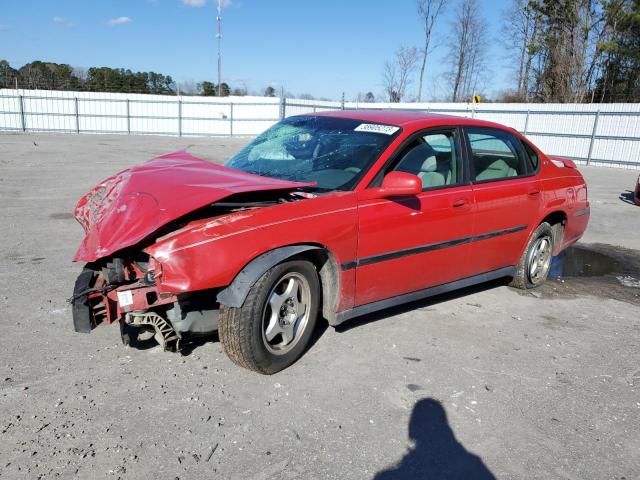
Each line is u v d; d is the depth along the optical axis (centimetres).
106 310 323
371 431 288
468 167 451
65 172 1332
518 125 2698
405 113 465
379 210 374
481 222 454
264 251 315
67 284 496
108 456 256
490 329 438
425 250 411
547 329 447
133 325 323
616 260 705
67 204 905
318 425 290
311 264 346
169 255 290
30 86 3850
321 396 319
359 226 362
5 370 332
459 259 446
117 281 313
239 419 291
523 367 374
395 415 304
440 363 371
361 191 369
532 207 508
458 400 325
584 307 509
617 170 2239
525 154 520
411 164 408
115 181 391
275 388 325
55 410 291
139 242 302
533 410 319
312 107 3388
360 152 397
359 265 369
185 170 388
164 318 321
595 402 332
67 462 250
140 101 3256
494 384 347
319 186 379
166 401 305
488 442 285
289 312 343
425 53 4297
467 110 2892
